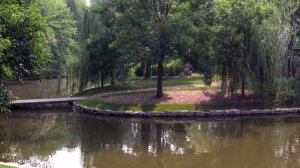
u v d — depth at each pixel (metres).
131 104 34.69
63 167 19.39
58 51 62.56
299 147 23.34
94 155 21.73
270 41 32.72
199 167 19.69
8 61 21.56
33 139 25.42
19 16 20.53
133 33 33.53
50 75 62.75
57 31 66.00
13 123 30.94
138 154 22.08
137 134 27.22
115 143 24.62
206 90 37.81
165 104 34.19
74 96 42.19
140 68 57.09
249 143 24.48
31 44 21.83
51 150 22.67
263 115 33.25
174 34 32.09
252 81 33.88
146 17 34.06
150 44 33.28
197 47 33.19
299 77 38.72
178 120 31.91
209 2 34.75
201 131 28.00
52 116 34.19
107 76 43.69
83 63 41.75
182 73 55.28
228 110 32.97
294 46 38.06
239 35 33.19
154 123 30.89
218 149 23.11
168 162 20.53
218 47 34.31
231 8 34.09
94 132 27.77
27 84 58.84
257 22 33.06
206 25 34.09
